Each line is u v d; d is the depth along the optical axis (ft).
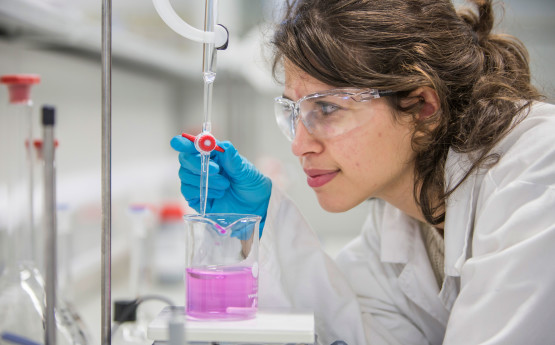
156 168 11.32
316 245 4.34
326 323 4.11
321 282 4.20
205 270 3.11
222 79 10.18
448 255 3.87
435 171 3.97
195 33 3.37
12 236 3.89
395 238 4.72
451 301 4.32
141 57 7.64
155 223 8.98
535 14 11.06
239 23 8.89
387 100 3.77
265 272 3.92
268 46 4.30
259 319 3.13
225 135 10.53
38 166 5.16
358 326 4.07
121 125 8.94
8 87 4.07
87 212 7.61
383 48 3.74
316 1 3.89
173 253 8.57
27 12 4.83
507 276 3.14
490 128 3.80
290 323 3.03
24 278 3.81
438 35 3.91
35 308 3.67
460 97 4.02
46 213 2.85
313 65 3.72
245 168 3.94
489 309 3.16
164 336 2.91
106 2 3.00
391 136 3.86
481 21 4.46
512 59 4.38
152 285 8.20
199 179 3.83
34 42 6.19
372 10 3.81
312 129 3.80
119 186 8.59
